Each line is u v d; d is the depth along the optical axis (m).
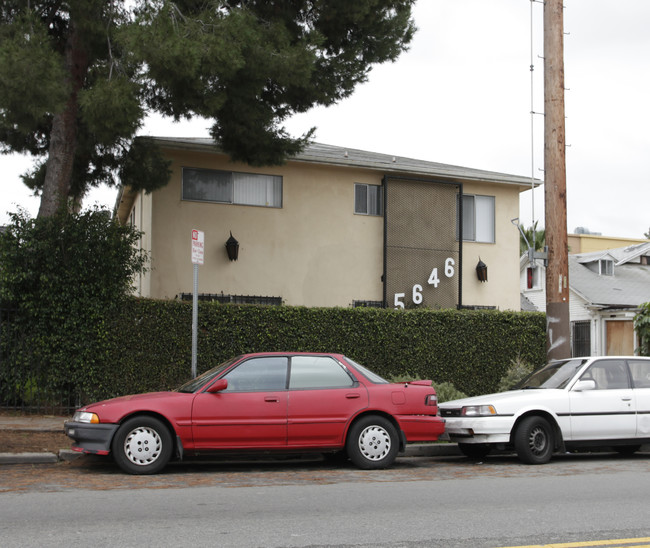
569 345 13.66
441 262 21.83
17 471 9.35
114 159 17.53
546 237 13.94
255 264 19.81
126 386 13.88
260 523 6.37
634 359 11.62
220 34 13.16
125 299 13.99
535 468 10.34
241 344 14.88
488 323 17.16
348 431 9.84
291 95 16.16
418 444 12.20
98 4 13.38
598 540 5.87
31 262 13.28
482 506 7.24
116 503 7.26
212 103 13.52
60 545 5.54
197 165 19.50
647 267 36.34
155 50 12.38
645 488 8.44
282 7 15.39
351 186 21.19
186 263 19.09
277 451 9.51
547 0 14.23
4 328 13.35
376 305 21.09
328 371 9.94
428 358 16.48
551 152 13.94
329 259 20.69
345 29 16.33
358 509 7.04
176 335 14.34
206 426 9.26
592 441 11.00
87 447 9.09
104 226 13.77
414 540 5.81
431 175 21.81
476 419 10.66
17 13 14.13
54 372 13.48
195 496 7.69
